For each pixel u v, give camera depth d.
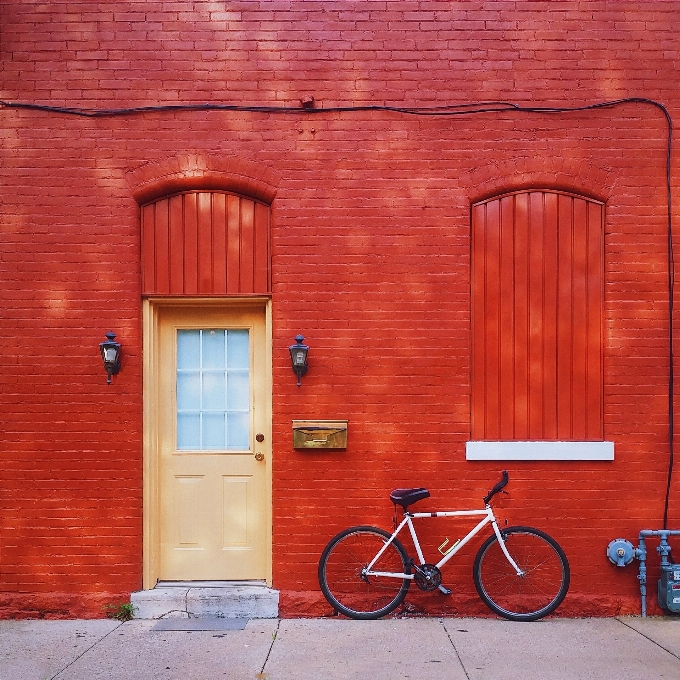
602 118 5.25
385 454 5.19
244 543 5.40
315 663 4.23
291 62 5.22
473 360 5.26
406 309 5.22
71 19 5.20
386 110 5.23
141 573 5.22
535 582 5.14
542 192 5.29
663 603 5.06
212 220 5.29
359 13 5.24
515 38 5.25
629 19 5.26
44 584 5.15
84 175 5.21
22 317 5.19
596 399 5.27
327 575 5.14
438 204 5.23
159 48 5.21
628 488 5.20
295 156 5.22
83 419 5.19
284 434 5.19
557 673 4.09
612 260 5.26
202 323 5.43
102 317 5.21
